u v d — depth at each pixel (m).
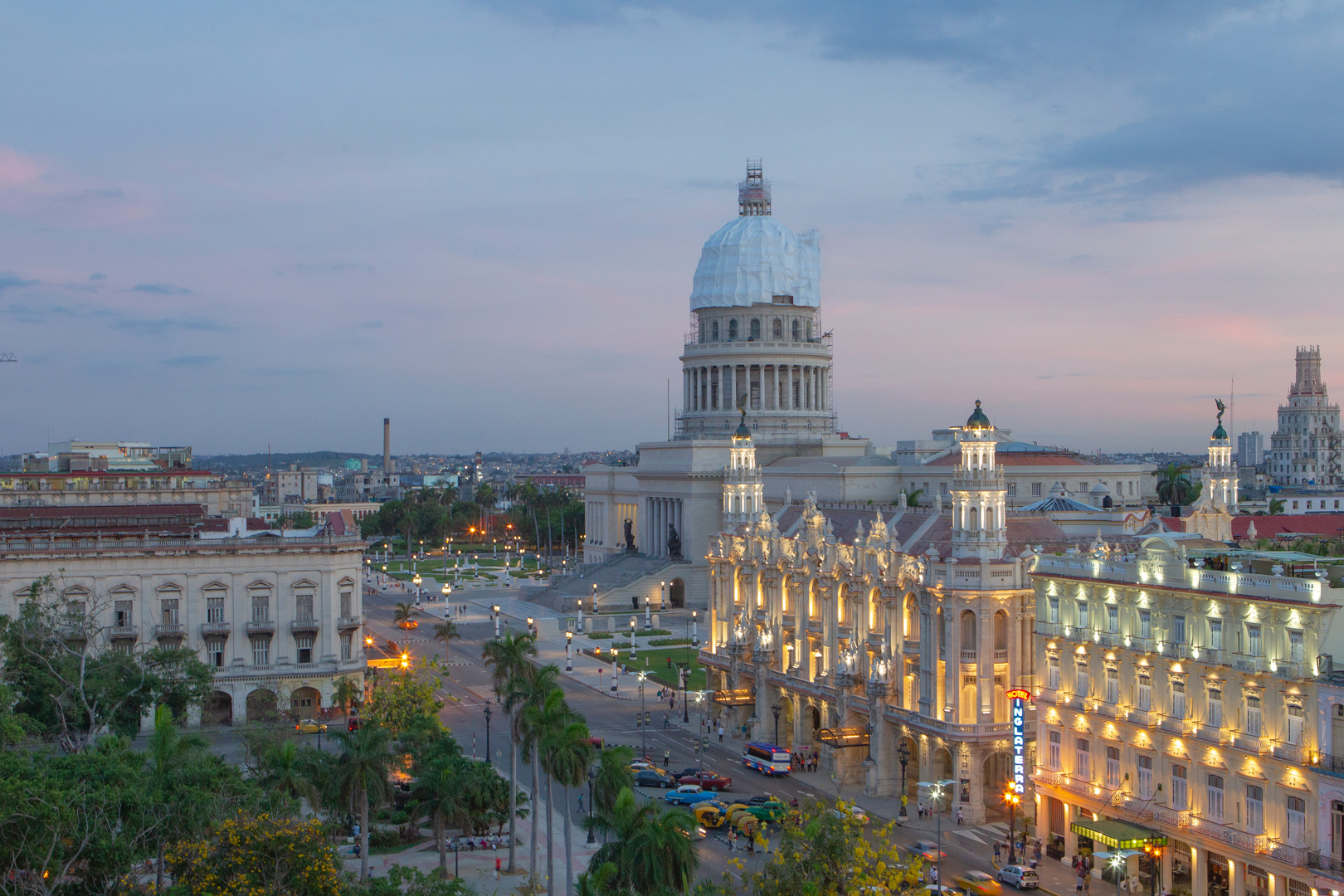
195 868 71.56
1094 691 98.69
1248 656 84.38
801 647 137.88
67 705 110.56
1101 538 120.56
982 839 105.00
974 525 112.31
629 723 150.75
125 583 138.88
